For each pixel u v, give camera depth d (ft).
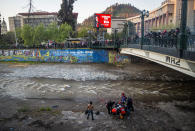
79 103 60.13
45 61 153.79
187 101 60.13
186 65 44.70
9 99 64.64
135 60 143.54
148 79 94.07
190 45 42.70
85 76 102.32
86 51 147.95
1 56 159.12
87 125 42.70
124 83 87.10
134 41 100.94
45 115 49.19
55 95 69.62
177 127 41.37
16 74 108.78
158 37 64.75
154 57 66.95
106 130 40.16
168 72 110.22
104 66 132.98
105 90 75.77
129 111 48.16
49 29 199.11
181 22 44.52
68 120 45.70
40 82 90.68
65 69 122.01
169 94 68.69
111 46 143.84
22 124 43.37
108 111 49.62
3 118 47.14
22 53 156.76
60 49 150.41
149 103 58.59
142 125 42.45
